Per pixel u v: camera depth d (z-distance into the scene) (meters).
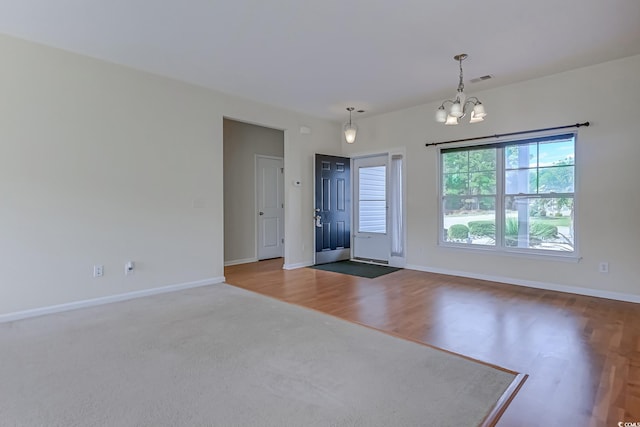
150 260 4.11
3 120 3.18
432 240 5.38
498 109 4.65
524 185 4.54
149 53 3.57
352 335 2.85
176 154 4.32
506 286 4.46
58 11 2.79
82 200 3.62
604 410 1.82
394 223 5.92
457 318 3.25
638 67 3.68
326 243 6.20
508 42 3.33
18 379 2.14
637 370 2.24
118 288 3.86
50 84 3.42
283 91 4.72
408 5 2.70
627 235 3.78
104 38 3.25
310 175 6.05
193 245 4.49
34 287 3.34
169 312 3.44
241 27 3.05
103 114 3.75
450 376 2.18
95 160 3.70
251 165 6.54
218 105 4.74
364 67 3.92
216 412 1.81
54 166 3.45
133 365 2.33
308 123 5.98
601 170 3.92
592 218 3.99
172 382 2.11
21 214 3.27
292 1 2.64
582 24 2.99
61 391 2.01
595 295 3.98
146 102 4.06
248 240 6.50
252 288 4.42
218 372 2.24
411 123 5.56
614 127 3.83
